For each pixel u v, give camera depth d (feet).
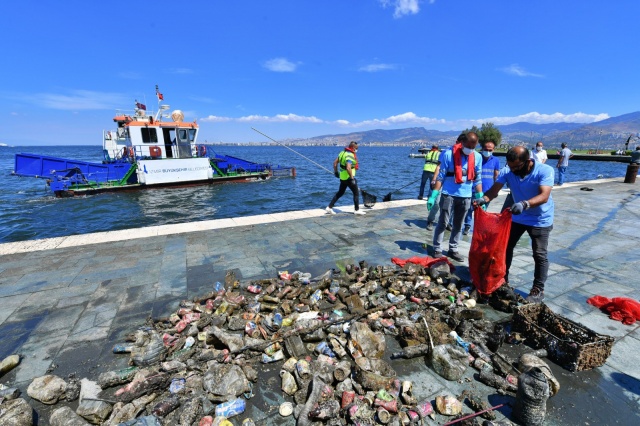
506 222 11.05
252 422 6.64
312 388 7.13
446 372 7.94
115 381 7.81
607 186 42.45
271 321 10.23
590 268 14.83
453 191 15.16
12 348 9.30
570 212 26.68
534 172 11.06
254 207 55.57
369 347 8.71
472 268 12.19
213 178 73.72
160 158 67.05
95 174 63.87
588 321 10.37
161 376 7.75
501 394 7.45
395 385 7.57
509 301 11.27
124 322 10.67
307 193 68.90
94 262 15.83
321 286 12.75
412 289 12.48
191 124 70.18
